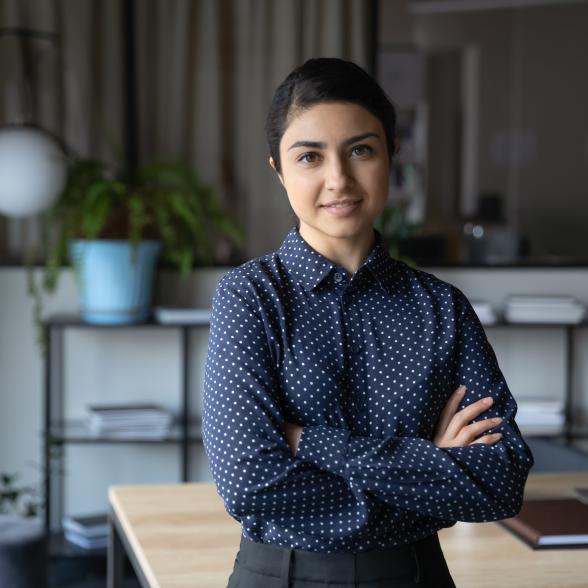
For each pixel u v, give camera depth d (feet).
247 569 4.94
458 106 15.46
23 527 9.94
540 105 15.69
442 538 7.32
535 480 9.03
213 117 14.78
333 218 4.98
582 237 15.67
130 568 13.70
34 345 14.49
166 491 8.52
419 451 4.91
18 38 14.21
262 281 5.18
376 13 15.05
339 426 5.02
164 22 14.62
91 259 13.26
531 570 6.63
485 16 15.46
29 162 12.26
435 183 15.40
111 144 13.97
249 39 14.75
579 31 15.92
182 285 14.65
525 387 15.05
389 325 5.18
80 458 14.61
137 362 14.62
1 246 14.47
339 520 4.84
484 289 15.10
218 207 14.55
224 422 4.99
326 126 4.89
